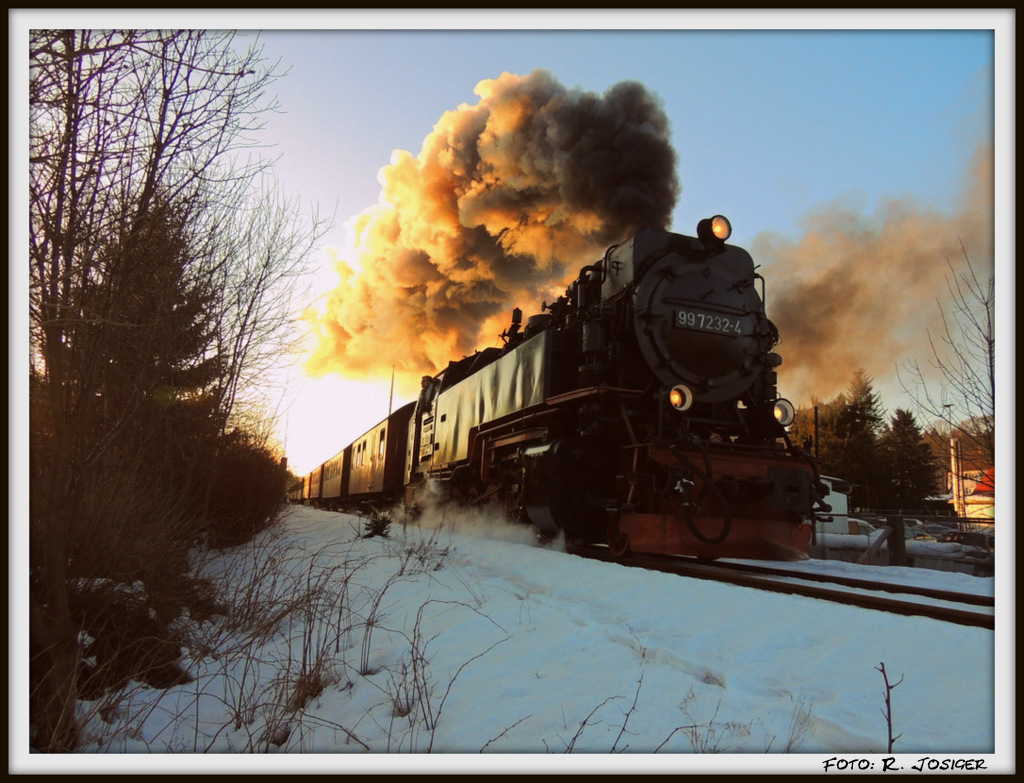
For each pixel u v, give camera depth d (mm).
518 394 10523
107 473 5133
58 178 3568
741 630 4234
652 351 8625
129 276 4125
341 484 28625
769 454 8328
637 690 3373
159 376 5199
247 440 11016
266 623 5496
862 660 3551
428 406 16750
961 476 8289
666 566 6965
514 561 7637
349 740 3494
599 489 8914
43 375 4273
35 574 4125
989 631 3668
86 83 3664
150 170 4148
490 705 3473
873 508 32531
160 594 5258
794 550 8195
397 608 5996
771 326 9492
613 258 9750
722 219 9250
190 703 4230
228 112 4473
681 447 7820
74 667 3707
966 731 2758
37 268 3609
